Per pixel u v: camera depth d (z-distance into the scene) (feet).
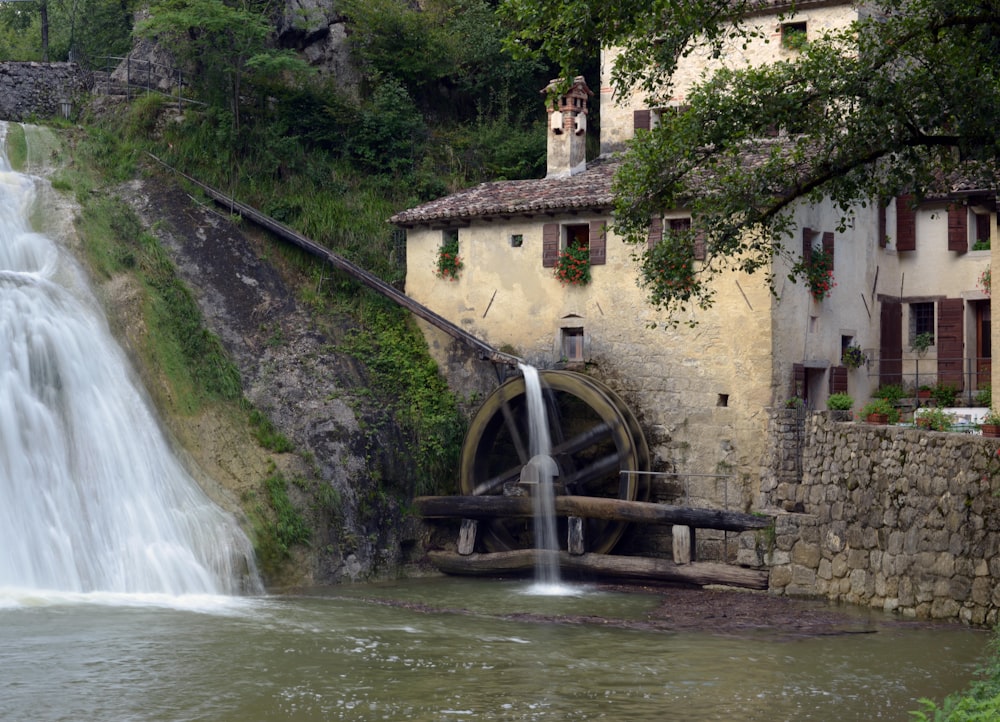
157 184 91.61
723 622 61.57
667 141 55.98
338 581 74.43
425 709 42.88
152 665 48.42
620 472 79.05
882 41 54.29
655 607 67.15
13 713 41.45
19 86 99.35
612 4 52.01
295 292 88.28
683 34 52.75
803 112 54.44
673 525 74.90
